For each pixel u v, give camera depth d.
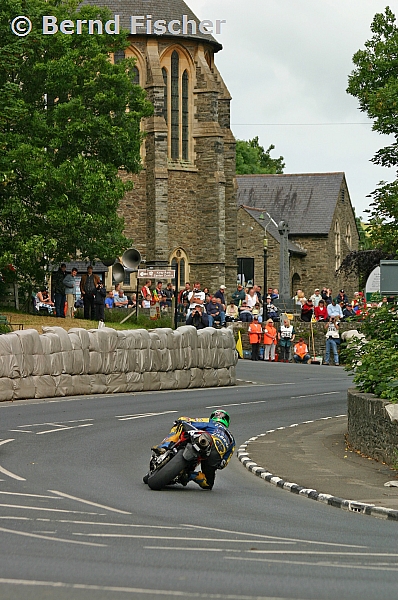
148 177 92.12
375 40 40.00
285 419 31.83
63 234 61.00
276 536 13.84
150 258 92.12
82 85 63.44
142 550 12.14
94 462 21.61
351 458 23.56
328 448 25.31
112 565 11.12
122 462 21.75
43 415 30.17
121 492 17.81
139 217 92.75
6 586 9.84
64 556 11.55
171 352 41.09
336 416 32.78
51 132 61.06
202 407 34.00
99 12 65.00
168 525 14.39
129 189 64.31
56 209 58.72
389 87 37.38
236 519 15.40
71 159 62.91
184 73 93.69
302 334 63.88
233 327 64.25
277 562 11.75
